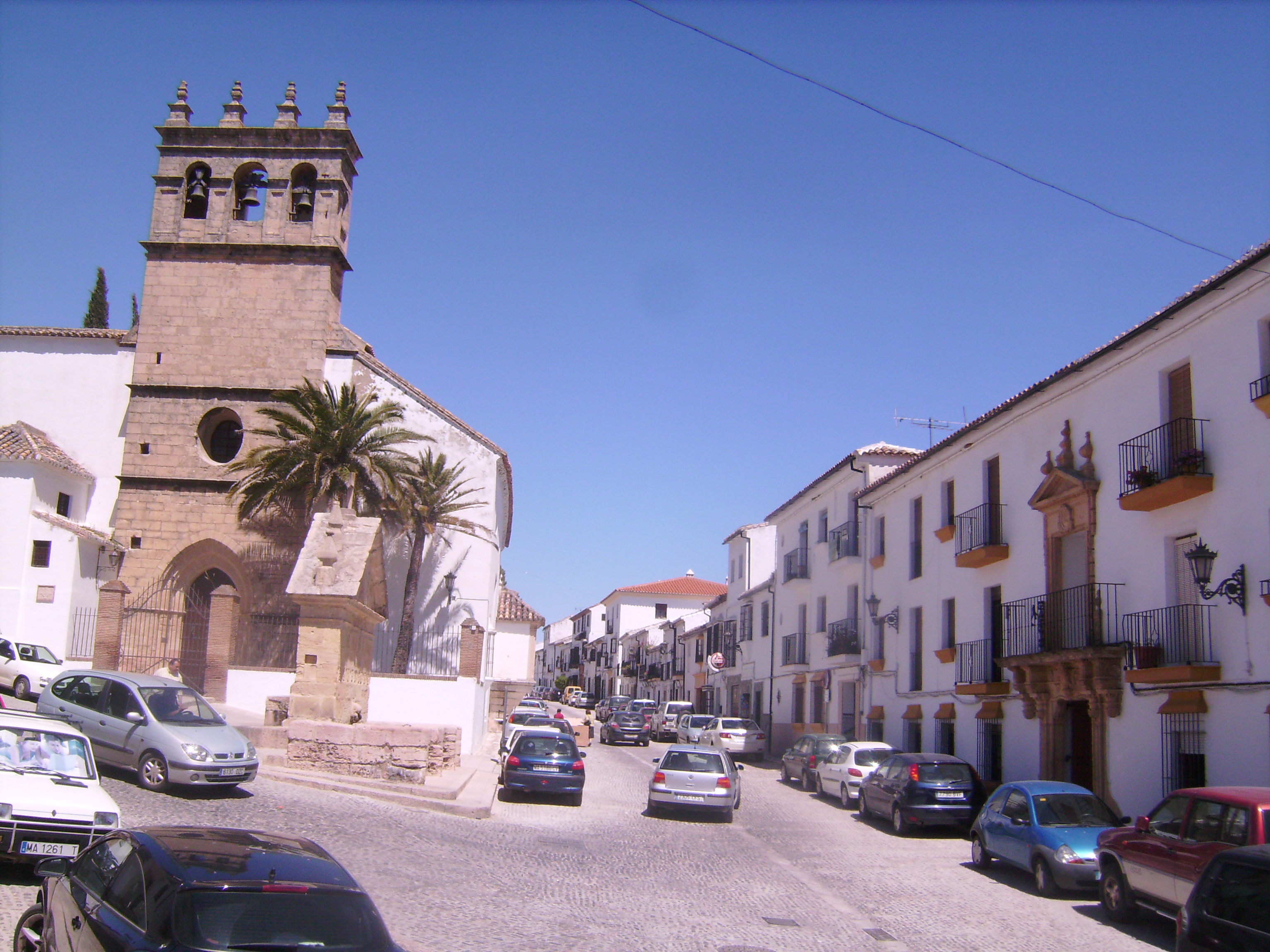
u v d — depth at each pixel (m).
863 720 31.48
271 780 18.61
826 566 36.28
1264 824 10.27
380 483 30.91
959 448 25.80
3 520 29.12
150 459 31.75
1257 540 15.23
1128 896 12.11
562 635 127.88
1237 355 15.94
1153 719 17.17
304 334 32.66
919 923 12.15
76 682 17.45
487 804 18.89
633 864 15.15
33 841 10.37
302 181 34.09
